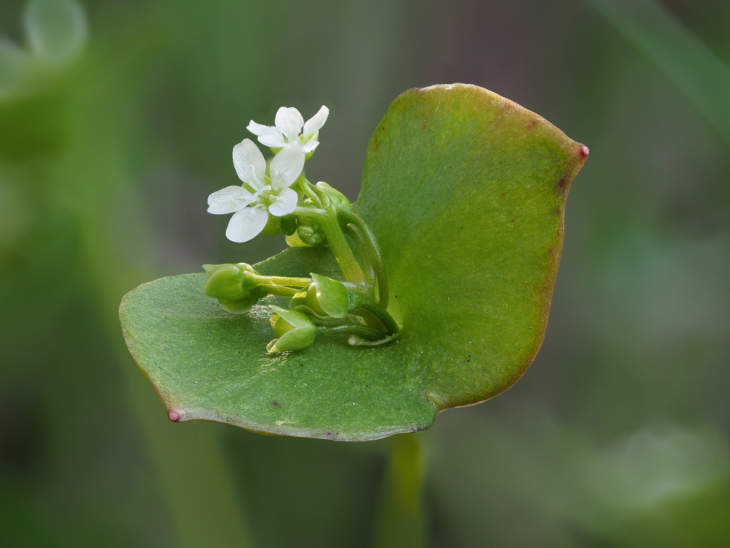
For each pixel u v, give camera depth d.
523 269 0.14
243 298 0.15
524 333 0.14
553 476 0.20
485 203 0.15
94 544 0.20
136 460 0.21
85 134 0.19
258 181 0.15
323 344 0.15
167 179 0.23
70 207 0.19
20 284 0.19
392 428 0.14
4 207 0.19
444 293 0.15
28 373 0.20
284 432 0.14
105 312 0.19
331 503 0.20
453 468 0.20
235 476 0.20
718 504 0.19
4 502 0.20
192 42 0.22
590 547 0.20
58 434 0.20
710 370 0.23
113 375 0.20
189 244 0.23
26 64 0.18
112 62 0.18
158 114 0.23
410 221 0.15
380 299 0.15
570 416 0.23
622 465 0.20
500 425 0.22
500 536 0.20
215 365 0.14
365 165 0.15
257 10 0.23
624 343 0.23
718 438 0.21
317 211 0.15
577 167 0.14
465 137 0.15
